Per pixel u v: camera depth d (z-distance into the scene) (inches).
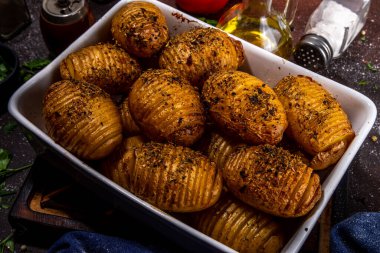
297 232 14.6
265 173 14.5
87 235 17.2
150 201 14.9
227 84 15.8
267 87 16.1
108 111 15.8
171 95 15.5
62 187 18.9
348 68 23.0
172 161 14.7
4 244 18.7
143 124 15.8
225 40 17.7
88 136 15.3
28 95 17.3
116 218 18.5
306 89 16.5
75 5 21.4
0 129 21.5
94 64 17.3
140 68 18.3
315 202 14.6
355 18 23.0
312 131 15.8
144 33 17.5
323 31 22.5
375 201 19.5
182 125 15.4
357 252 16.4
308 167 14.8
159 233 18.1
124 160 15.6
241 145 15.7
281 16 22.9
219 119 15.8
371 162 20.5
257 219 15.0
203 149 16.4
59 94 15.8
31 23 24.7
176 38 17.8
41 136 16.1
